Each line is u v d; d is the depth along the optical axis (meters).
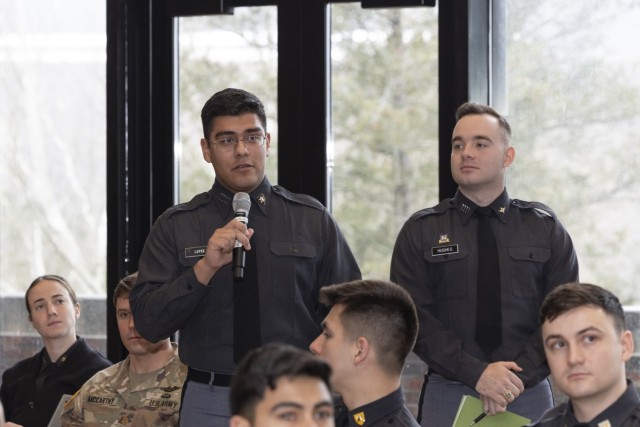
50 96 7.27
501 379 4.59
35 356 6.47
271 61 6.80
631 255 6.18
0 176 7.37
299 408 2.75
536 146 6.38
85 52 7.20
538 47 6.38
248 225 4.80
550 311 3.57
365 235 6.62
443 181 6.41
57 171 7.27
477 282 4.93
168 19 6.97
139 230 7.06
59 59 7.25
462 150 5.02
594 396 3.51
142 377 5.50
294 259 4.75
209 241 4.45
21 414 6.30
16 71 7.32
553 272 4.97
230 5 6.86
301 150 6.68
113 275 7.03
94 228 7.21
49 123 7.27
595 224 6.25
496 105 6.46
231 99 4.82
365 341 3.77
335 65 6.68
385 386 3.79
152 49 7.01
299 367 2.78
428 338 4.84
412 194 6.54
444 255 4.98
